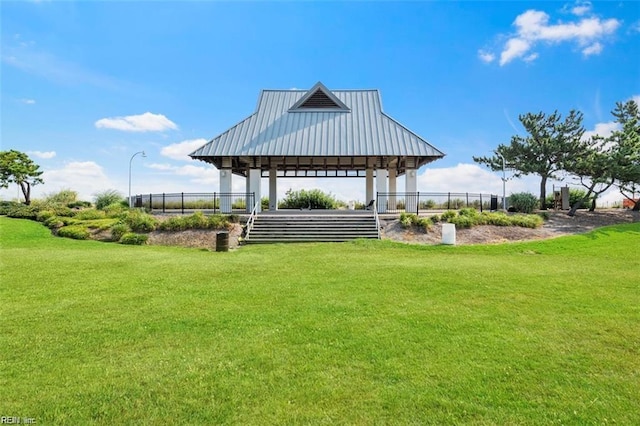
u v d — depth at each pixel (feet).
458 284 26.27
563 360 14.29
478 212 63.72
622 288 25.30
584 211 85.40
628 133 75.36
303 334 16.78
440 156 68.28
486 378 12.90
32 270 31.01
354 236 55.42
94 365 13.83
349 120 77.56
